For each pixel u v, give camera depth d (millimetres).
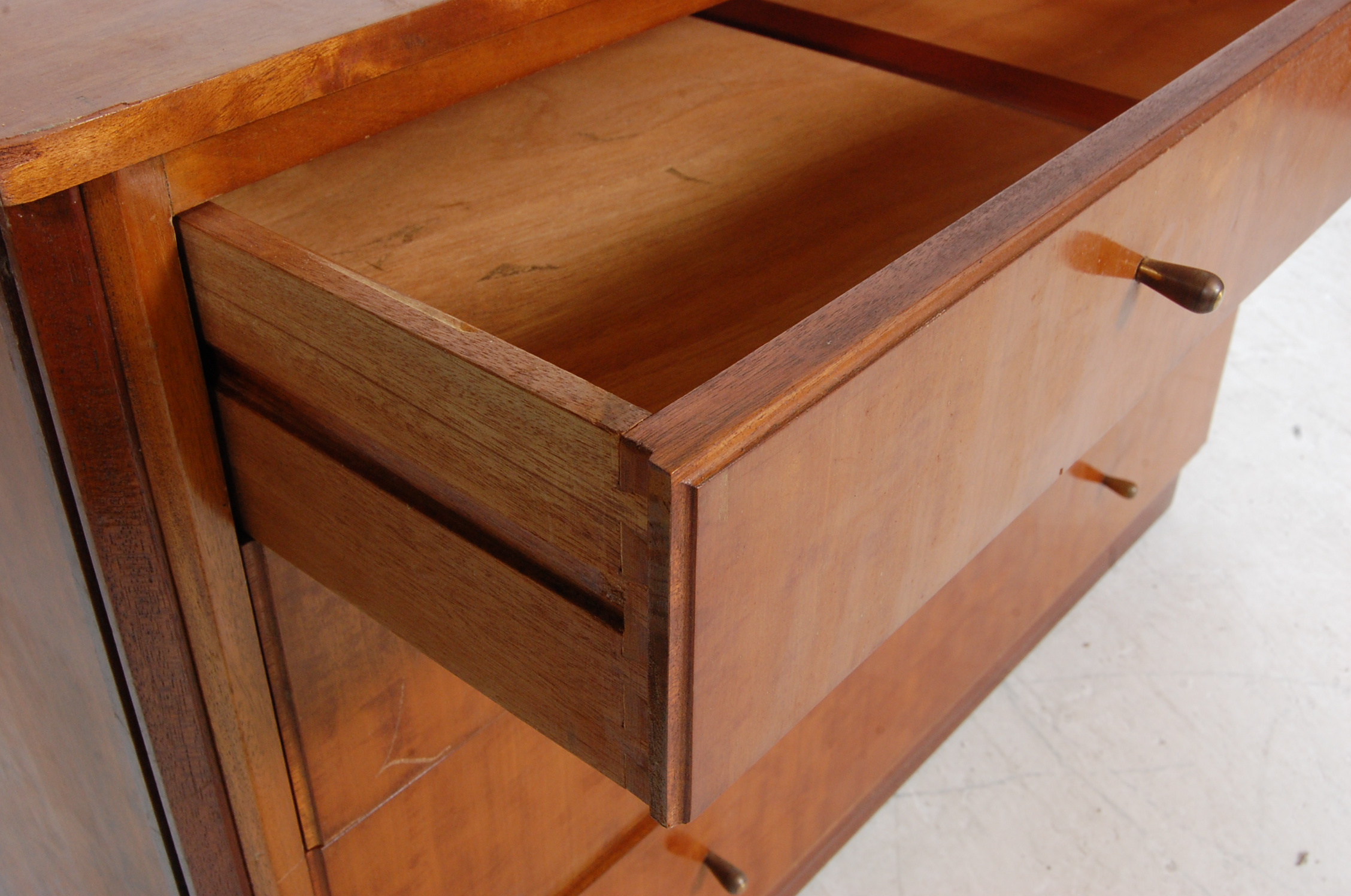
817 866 1046
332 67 452
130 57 432
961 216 654
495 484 393
